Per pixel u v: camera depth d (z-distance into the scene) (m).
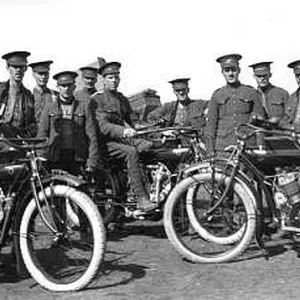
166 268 4.96
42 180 4.48
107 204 6.16
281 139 5.43
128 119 6.64
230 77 5.97
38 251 4.87
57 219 4.47
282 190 5.08
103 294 4.30
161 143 6.32
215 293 4.25
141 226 6.90
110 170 6.21
